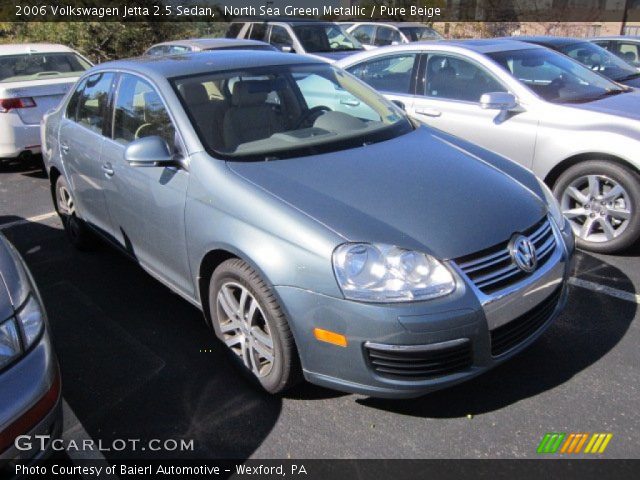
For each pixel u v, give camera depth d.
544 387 3.08
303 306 2.66
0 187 7.44
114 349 3.62
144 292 4.36
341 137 3.60
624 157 4.42
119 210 4.04
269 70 3.99
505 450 2.68
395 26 14.22
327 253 2.60
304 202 2.84
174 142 3.45
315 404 3.04
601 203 4.62
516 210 2.97
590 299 3.96
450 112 5.50
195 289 3.40
